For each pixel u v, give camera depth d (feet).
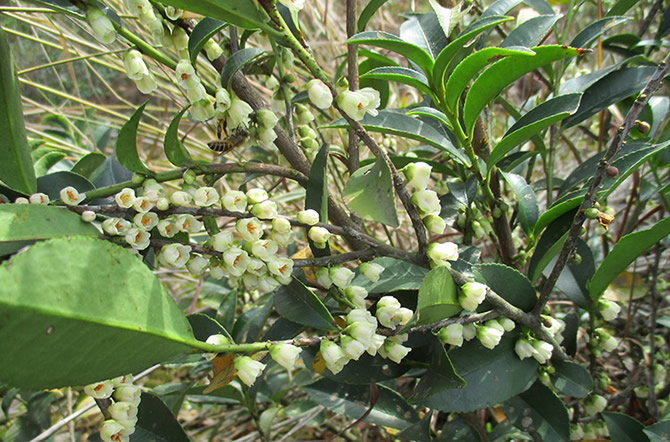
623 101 0.72
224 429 0.93
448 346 0.56
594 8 1.20
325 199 0.48
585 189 0.55
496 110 1.39
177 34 0.46
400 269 0.55
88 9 0.41
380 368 0.54
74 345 0.32
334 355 0.41
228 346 0.39
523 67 0.44
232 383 0.71
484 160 0.62
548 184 0.68
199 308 1.01
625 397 0.67
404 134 0.56
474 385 0.49
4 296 0.28
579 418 0.65
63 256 0.31
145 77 0.44
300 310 0.48
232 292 0.70
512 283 0.51
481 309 0.52
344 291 0.48
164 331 0.36
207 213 0.44
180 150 0.46
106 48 0.93
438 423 0.75
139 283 0.35
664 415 0.59
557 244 0.51
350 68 0.59
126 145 0.44
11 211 0.38
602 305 0.57
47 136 0.93
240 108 0.46
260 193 0.45
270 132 0.50
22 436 0.70
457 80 0.47
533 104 0.78
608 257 0.52
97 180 0.61
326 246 0.50
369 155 1.01
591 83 0.64
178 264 0.44
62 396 0.88
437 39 0.59
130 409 0.41
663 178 0.86
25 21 0.78
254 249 0.44
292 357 0.40
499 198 0.61
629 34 0.75
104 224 0.41
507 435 0.63
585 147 1.19
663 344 0.73
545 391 0.53
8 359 0.30
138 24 0.85
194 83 0.43
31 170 0.46
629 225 0.73
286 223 0.44
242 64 0.45
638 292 0.71
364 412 0.59
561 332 0.61
